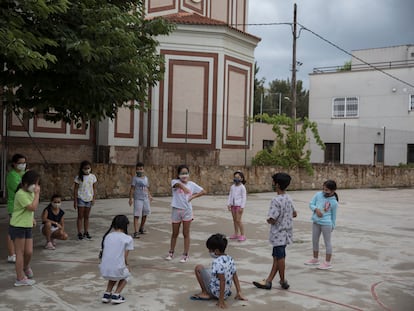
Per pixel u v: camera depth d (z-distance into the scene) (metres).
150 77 10.95
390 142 31.73
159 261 8.23
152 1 21.86
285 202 6.70
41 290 6.43
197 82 21.33
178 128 21.14
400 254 9.34
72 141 19.47
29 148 18.05
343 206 17.64
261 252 9.12
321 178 25.03
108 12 8.80
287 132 24.14
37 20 8.56
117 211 13.96
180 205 8.23
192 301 6.11
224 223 12.49
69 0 8.87
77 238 10.05
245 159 23.00
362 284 7.12
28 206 6.56
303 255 9.03
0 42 6.94
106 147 19.91
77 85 9.41
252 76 23.39
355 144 32.69
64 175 15.93
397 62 35.66
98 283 6.80
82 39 8.60
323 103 36.16
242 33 22.33
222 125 21.75
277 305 6.06
